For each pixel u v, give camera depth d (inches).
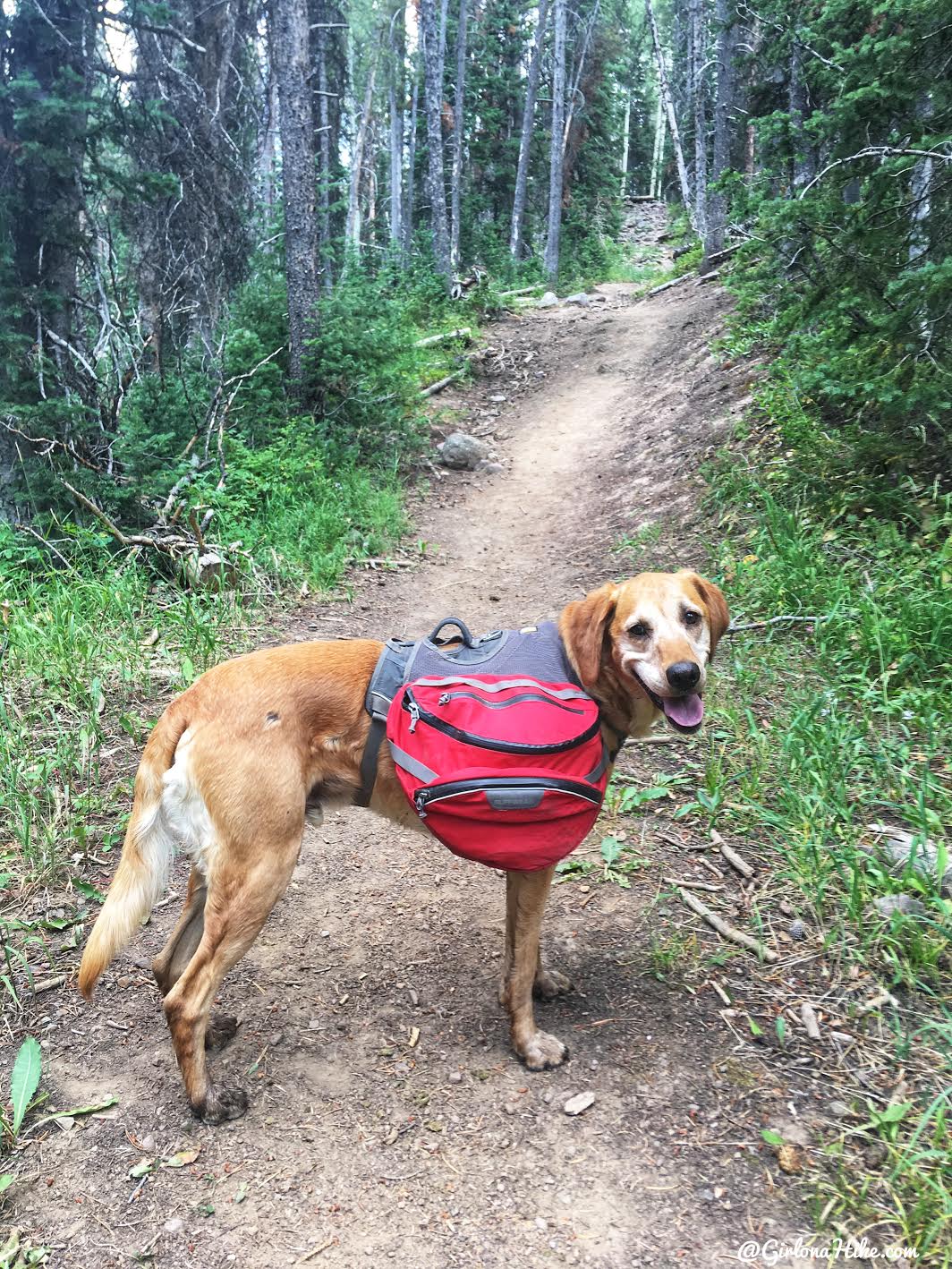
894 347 102.0
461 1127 48.3
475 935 62.9
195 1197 44.9
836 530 105.0
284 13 180.9
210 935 48.3
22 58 156.6
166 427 166.1
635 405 217.2
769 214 110.2
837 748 70.6
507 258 446.0
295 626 113.0
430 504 177.2
